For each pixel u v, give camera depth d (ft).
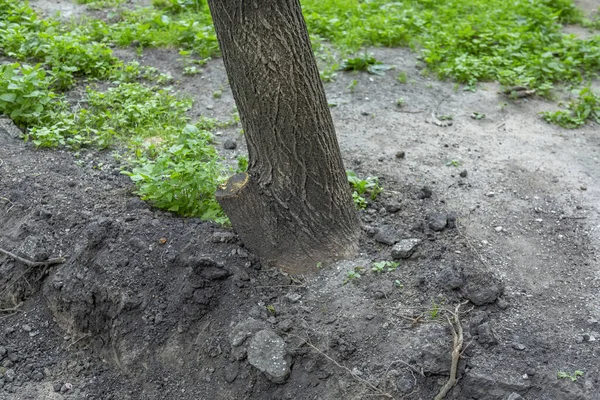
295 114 6.61
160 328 6.95
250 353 6.55
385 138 9.07
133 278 7.08
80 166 8.31
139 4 12.39
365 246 7.21
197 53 10.80
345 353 6.48
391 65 10.69
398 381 6.30
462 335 6.39
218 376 6.68
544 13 11.95
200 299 6.91
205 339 6.81
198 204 7.56
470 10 12.57
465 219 7.72
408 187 8.13
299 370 6.52
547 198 8.13
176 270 7.09
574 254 7.39
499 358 6.36
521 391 6.18
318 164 6.81
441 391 6.23
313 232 6.97
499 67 10.69
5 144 8.48
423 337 6.47
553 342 6.51
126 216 7.51
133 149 8.61
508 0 12.65
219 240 7.14
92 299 7.14
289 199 6.86
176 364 6.86
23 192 7.86
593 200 8.12
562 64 10.73
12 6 11.19
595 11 13.39
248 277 6.96
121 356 7.00
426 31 11.66
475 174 8.45
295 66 6.53
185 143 7.89
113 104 9.35
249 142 6.83
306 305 6.80
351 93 10.03
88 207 7.69
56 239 7.47
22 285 7.47
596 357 6.40
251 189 6.87
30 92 8.84
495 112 9.77
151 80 10.11
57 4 12.19
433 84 10.36
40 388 7.05
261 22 6.39
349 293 6.81
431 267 7.00
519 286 7.00
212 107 9.61
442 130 9.32
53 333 7.34
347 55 10.87
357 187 7.91
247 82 6.54
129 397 6.88
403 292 6.81
